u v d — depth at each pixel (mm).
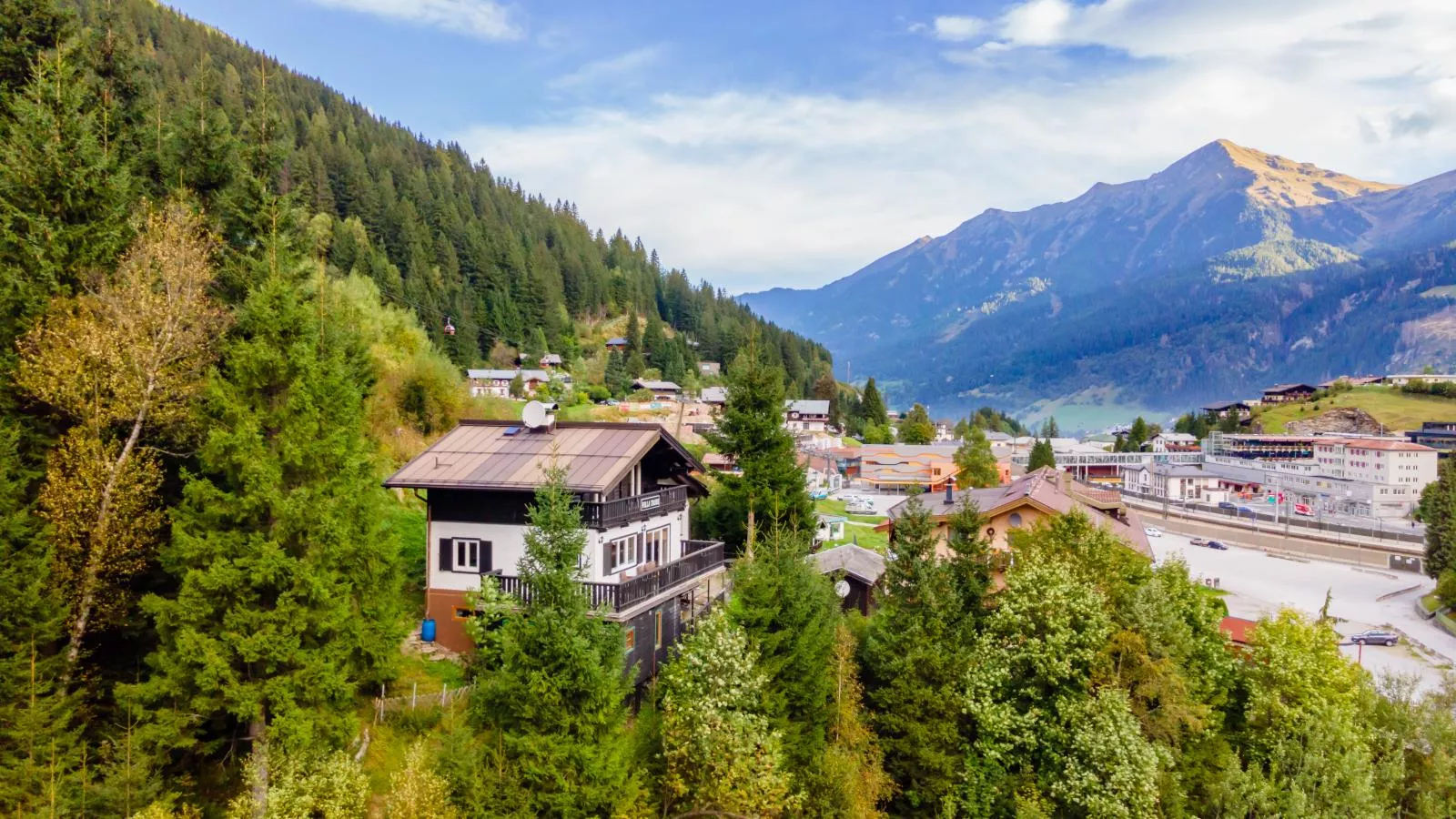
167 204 31938
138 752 21531
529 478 33844
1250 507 170000
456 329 168625
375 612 26172
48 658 22719
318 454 24078
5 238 26672
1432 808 38781
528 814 23219
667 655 35500
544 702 24266
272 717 23703
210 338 29766
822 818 29781
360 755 26391
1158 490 186875
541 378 162125
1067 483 70188
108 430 26312
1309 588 106312
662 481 41875
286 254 36125
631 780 25219
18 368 25188
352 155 198500
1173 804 33906
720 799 26625
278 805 21141
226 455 23125
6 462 23109
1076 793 32375
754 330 47656
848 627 37688
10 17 34594
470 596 32094
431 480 34094
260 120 38906
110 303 25703
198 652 21859
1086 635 34875
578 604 24891
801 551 34781
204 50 191000
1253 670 40062
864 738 32750
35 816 19656
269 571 22359
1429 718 42156
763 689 30156
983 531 52688
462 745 23875
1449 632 86375
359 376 44719
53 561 23344
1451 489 100938
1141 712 34938
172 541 24844
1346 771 35938
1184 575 41781
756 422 45562
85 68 36656
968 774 33688
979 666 35188
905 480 149000
